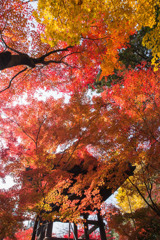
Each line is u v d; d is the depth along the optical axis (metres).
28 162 5.53
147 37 4.76
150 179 6.94
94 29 6.90
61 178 5.52
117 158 6.20
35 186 5.23
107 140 6.14
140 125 6.11
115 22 4.52
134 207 12.52
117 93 6.78
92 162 6.77
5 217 4.33
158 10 5.27
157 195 10.20
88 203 6.43
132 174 7.38
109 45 6.82
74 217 5.89
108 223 7.37
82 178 6.45
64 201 5.84
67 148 6.20
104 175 6.34
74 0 3.39
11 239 4.73
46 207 5.53
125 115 6.11
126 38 6.71
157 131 6.00
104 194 8.32
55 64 9.15
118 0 3.98
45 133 5.87
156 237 6.86
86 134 6.03
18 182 4.89
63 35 3.61
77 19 3.55
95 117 6.16
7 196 4.62
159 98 6.59
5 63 4.66
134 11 4.23
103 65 7.23
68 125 6.23
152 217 7.18
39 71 9.19
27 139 6.14
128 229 7.21
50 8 3.40
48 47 8.66
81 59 8.22
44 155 5.52
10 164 4.91
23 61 5.12
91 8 3.58
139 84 6.77
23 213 4.86
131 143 5.93
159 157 5.88
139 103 6.65
